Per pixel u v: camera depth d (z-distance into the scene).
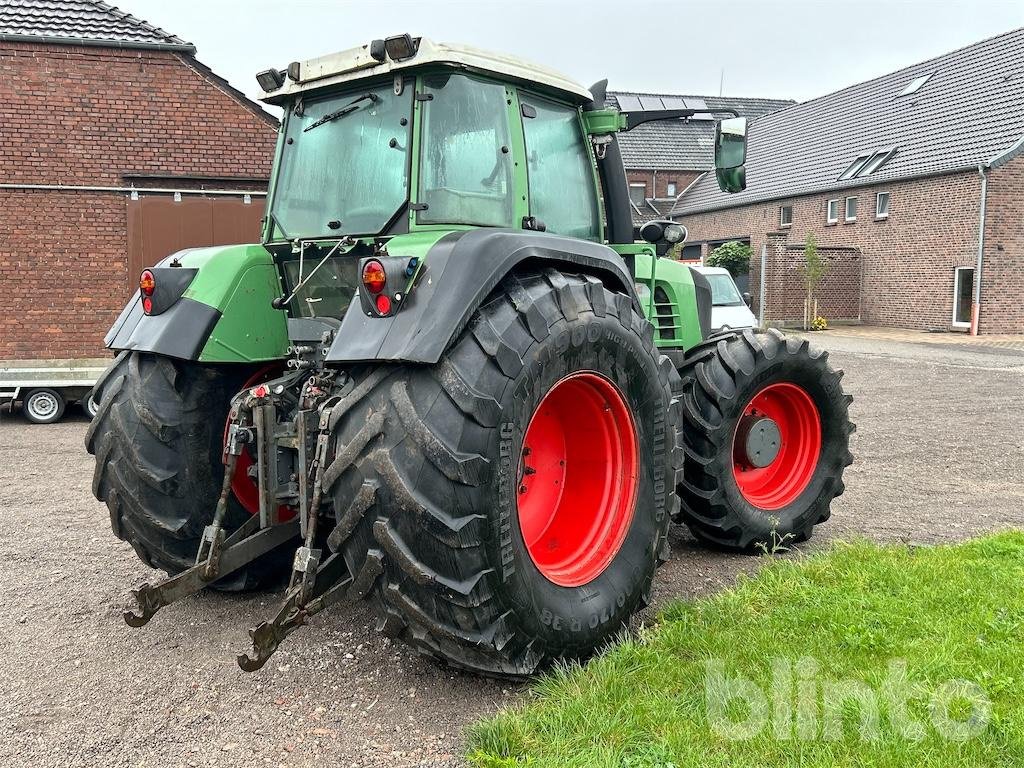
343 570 3.19
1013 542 4.70
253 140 11.93
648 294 4.79
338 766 2.67
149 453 3.67
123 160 11.43
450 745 2.79
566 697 2.95
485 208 3.57
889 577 4.10
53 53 11.05
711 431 4.52
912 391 12.09
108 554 4.89
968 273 22.27
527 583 3.04
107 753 2.74
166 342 3.60
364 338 2.91
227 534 3.77
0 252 10.82
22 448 8.49
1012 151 21.05
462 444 2.81
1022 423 9.45
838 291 25.66
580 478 3.65
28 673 3.32
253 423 3.47
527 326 3.04
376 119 3.61
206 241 11.09
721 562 4.72
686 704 2.92
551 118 4.01
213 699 3.10
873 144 26.53
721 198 32.47
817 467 5.08
